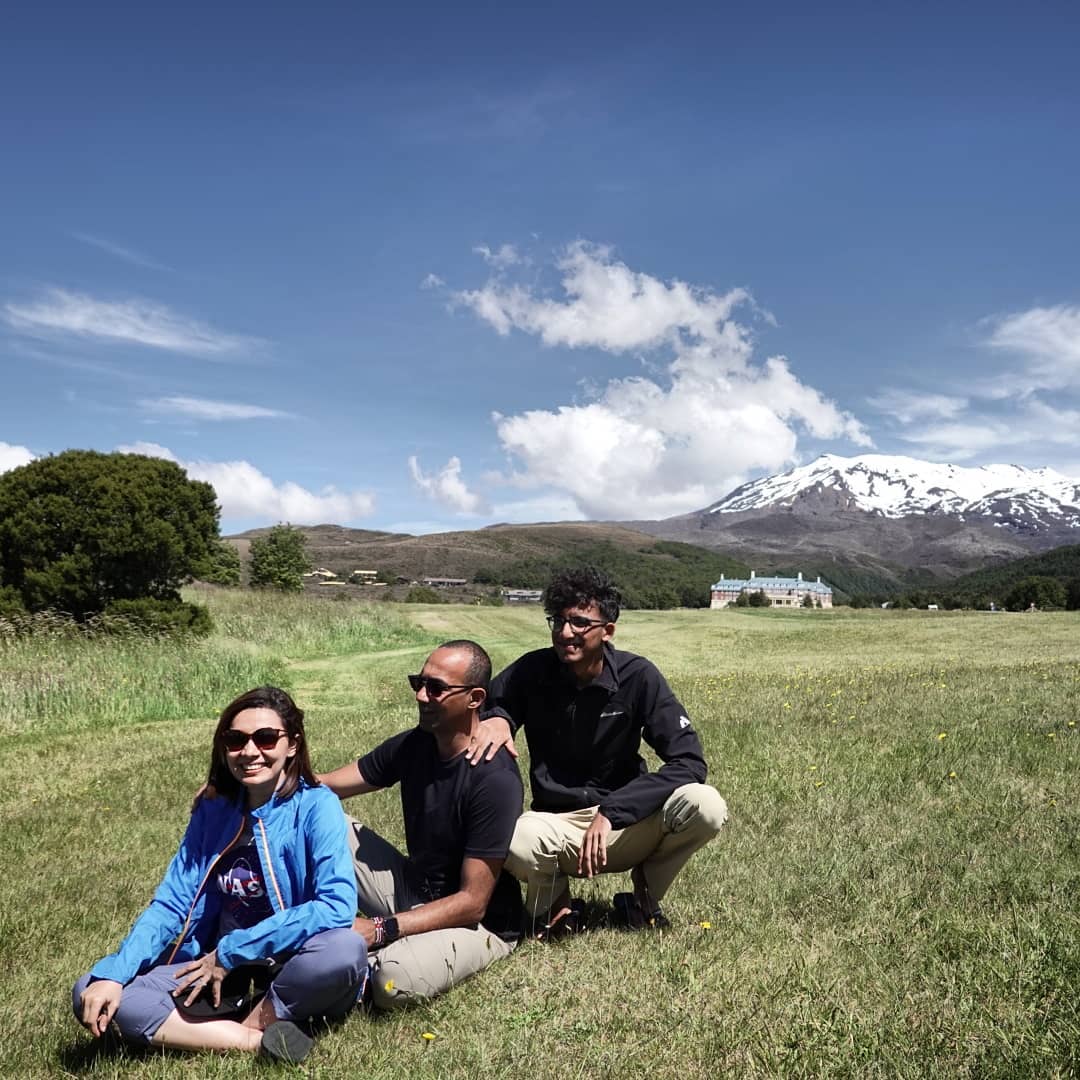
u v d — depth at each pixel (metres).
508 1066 3.02
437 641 29.81
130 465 22.98
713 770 8.20
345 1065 3.13
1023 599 110.06
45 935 5.03
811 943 3.99
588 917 4.64
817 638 35.00
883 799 6.77
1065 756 7.54
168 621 21.77
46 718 14.55
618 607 4.13
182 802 8.62
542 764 4.32
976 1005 3.21
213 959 3.36
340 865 3.48
